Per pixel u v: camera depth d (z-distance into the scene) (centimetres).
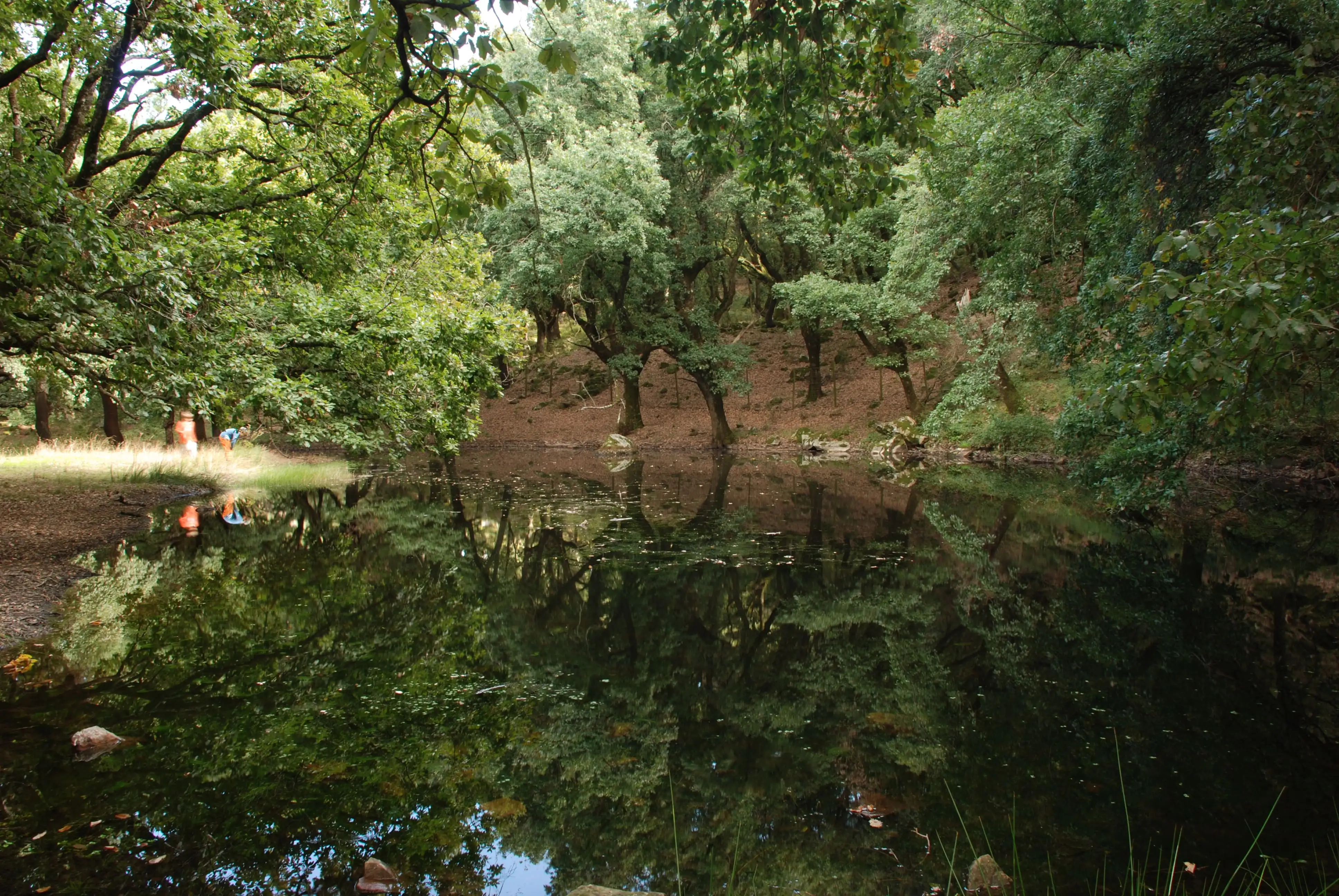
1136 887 309
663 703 534
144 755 421
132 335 659
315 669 575
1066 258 1328
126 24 805
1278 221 342
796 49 469
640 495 1666
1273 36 718
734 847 349
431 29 303
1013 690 555
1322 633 675
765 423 3092
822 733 484
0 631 620
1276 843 344
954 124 1368
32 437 2523
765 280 3400
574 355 3969
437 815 372
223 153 1107
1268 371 341
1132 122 882
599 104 2744
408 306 1212
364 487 1798
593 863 331
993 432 2356
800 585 867
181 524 1153
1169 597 802
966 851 345
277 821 360
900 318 2356
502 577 911
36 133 905
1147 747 455
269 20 948
